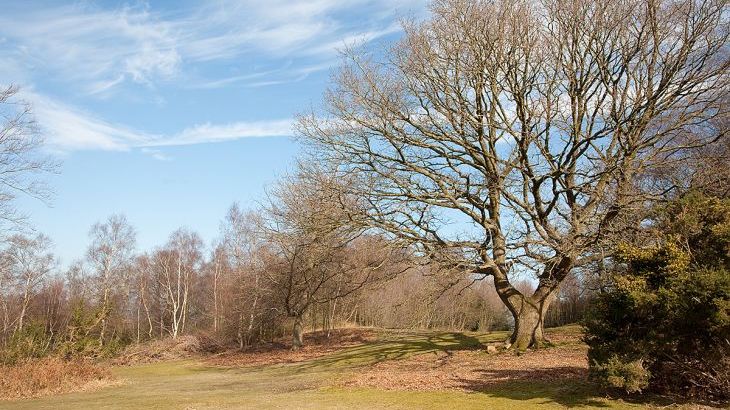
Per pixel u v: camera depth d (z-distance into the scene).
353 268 30.39
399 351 26.22
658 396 11.52
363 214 21.59
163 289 66.06
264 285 37.19
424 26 20.75
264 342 41.97
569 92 20.16
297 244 27.03
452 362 20.77
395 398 13.82
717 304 9.47
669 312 10.33
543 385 14.13
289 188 26.62
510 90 20.50
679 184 17.69
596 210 18.73
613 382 10.66
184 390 18.70
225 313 43.38
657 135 18.84
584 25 19.42
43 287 59.09
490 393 13.72
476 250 21.39
